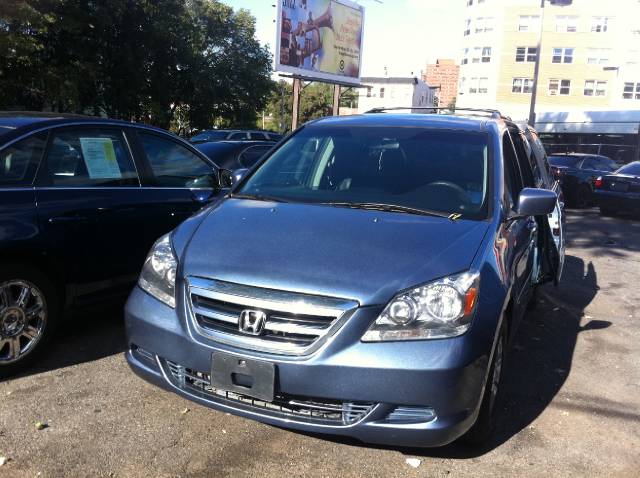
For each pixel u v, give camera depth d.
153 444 3.12
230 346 2.76
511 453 3.22
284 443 3.19
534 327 5.51
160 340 2.95
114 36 28.20
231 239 3.11
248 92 40.28
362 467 3.00
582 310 6.18
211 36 38.62
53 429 3.20
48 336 3.97
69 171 4.11
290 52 26.09
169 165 4.89
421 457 3.12
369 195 3.65
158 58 32.16
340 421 2.71
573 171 16.75
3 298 3.68
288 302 2.71
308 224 3.22
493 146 3.93
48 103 27.06
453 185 3.65
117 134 4.52
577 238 11.28
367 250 2.92
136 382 3.80
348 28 30.11
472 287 2.79
